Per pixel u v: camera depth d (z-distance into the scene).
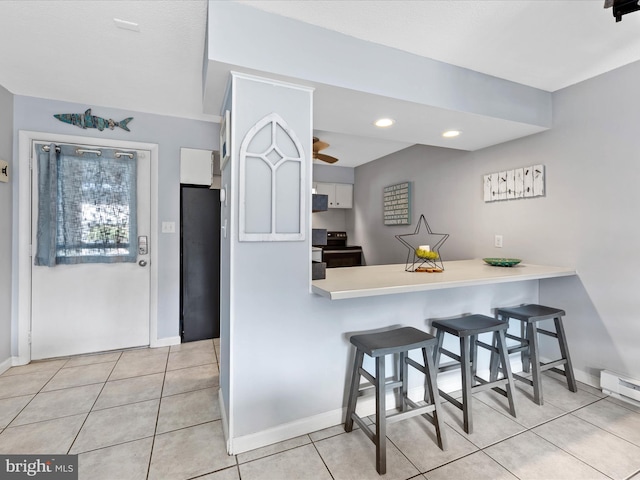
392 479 1.46
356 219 5.30
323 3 1.47
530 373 2.53
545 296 2.61
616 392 2.12
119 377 2.44
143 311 3.00
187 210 3.16
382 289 1.63
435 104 1.95
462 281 1.83
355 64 1.72
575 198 2.34
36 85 2.39
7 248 2.54
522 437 1.75
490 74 2.15
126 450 1.64
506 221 2.81
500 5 1.49
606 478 1.46
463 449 1.66
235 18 1.47
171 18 1.62
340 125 2.33
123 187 2.87
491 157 2.93
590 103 2.24
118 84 2.37
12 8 1.54
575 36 1.73
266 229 1.64
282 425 1.72
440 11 1.53
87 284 2.82
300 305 1.74
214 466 1.54
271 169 1.64
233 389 1.61
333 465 1.55
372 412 1.96
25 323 2.64
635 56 1.95
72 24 1.67
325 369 1.83
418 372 2.13
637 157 2.02
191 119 3.10
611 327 2.20
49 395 2.17
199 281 3.22
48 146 2.63
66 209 2.71
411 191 3.97
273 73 1.54
